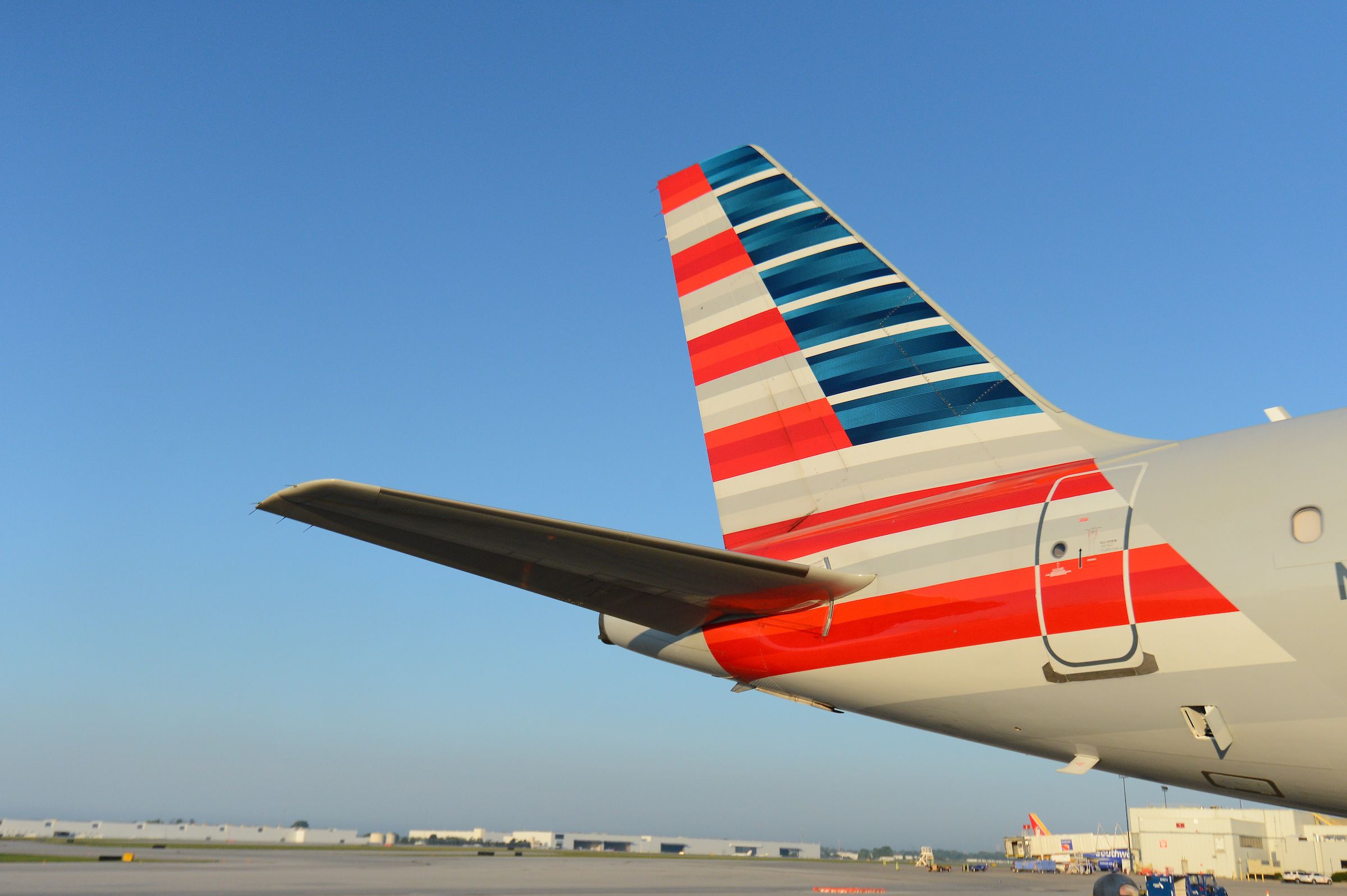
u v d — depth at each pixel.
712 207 11.30
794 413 9.83
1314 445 6.12
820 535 8.66
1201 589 5.95
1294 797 5.95
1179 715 6.05
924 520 7.83
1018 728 6.97
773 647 8.20
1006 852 116.56
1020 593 6.79
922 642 7.26
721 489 10.09
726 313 10.71
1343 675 5.41
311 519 6.36
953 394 8.98
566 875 38.72
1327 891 49.62
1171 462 6.77
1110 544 6.48
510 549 6.91
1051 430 8.30
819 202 10.64
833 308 10.02
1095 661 6.33
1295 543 5.73
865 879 47.66
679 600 7.98
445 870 41.44
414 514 6.27
